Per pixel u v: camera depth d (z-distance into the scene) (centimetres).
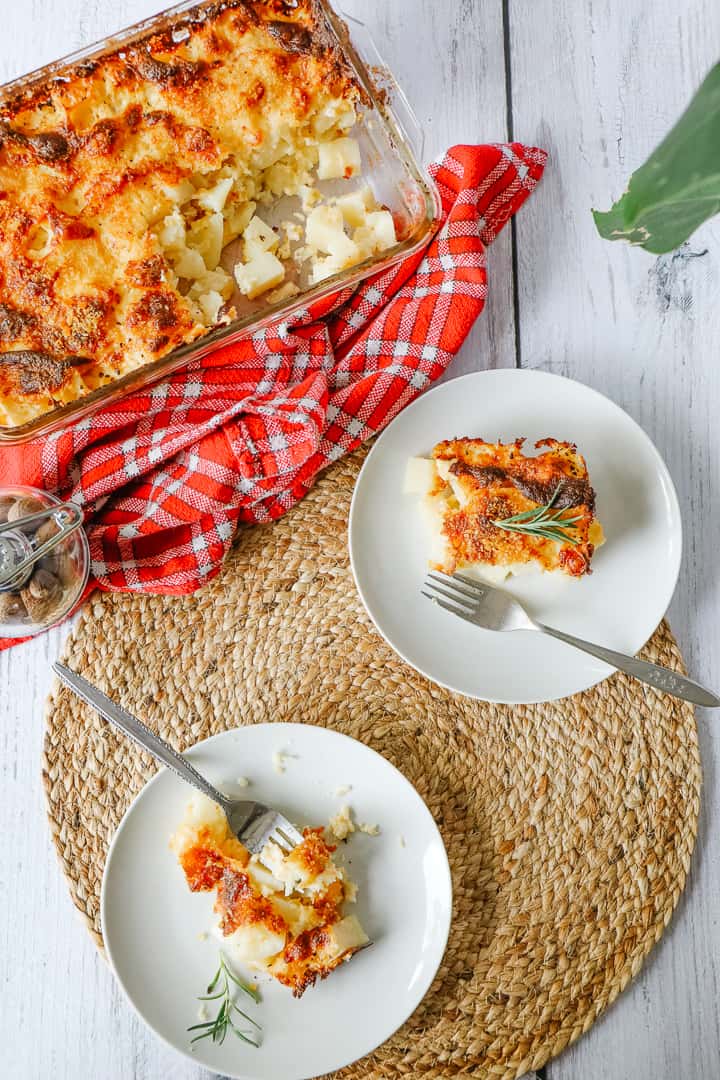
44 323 83
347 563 88
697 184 52
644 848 87
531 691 85
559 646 86
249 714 87
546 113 91
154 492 87
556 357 90
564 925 86
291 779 84
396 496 87
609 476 87
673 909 86
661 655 87
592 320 91
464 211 87
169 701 87
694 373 90
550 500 82
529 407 87
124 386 84
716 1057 87
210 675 87
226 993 82
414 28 91
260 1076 82
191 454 86
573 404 87
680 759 87
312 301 85
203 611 88
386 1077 84
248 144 85
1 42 91
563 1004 85
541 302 91
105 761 87
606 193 91
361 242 88
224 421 86
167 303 83
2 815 88
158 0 91
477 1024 85
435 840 84
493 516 83
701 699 83
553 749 87
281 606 88
